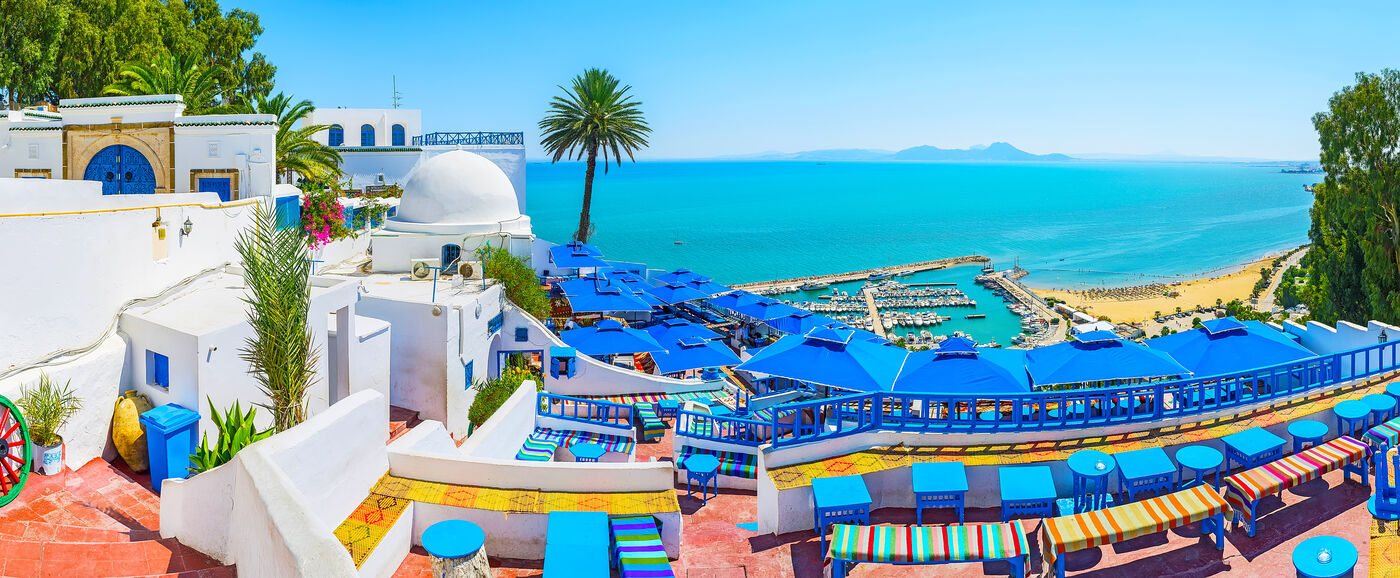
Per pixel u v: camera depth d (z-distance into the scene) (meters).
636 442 18.52
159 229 16.38
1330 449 12.84
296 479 9.88
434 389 20.70
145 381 14.91
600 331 26.09
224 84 46.88
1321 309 39.56
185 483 10.50
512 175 46.06
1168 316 69.31
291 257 13.10
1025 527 12.46
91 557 9.95
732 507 15.24
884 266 108.75
